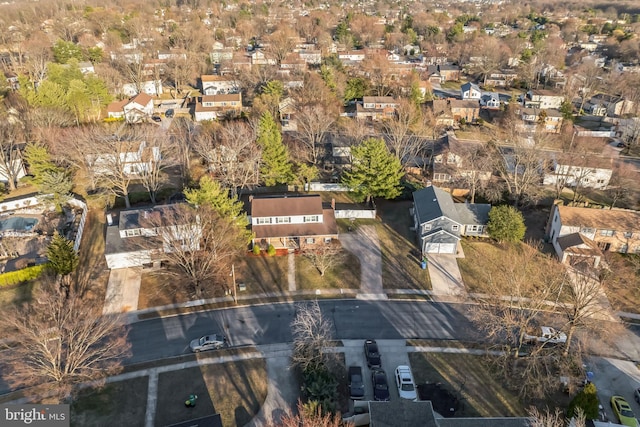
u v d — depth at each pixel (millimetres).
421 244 57156
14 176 72438
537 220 65500
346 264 54875
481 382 39812
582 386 38844
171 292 49938
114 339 43250
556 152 85062
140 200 67688
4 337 43281
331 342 43656
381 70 126000
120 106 101938
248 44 181875
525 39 182500
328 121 85688
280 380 39688
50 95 86688
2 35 153625
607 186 74875
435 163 78188
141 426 35500
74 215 64750
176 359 41656
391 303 49094
